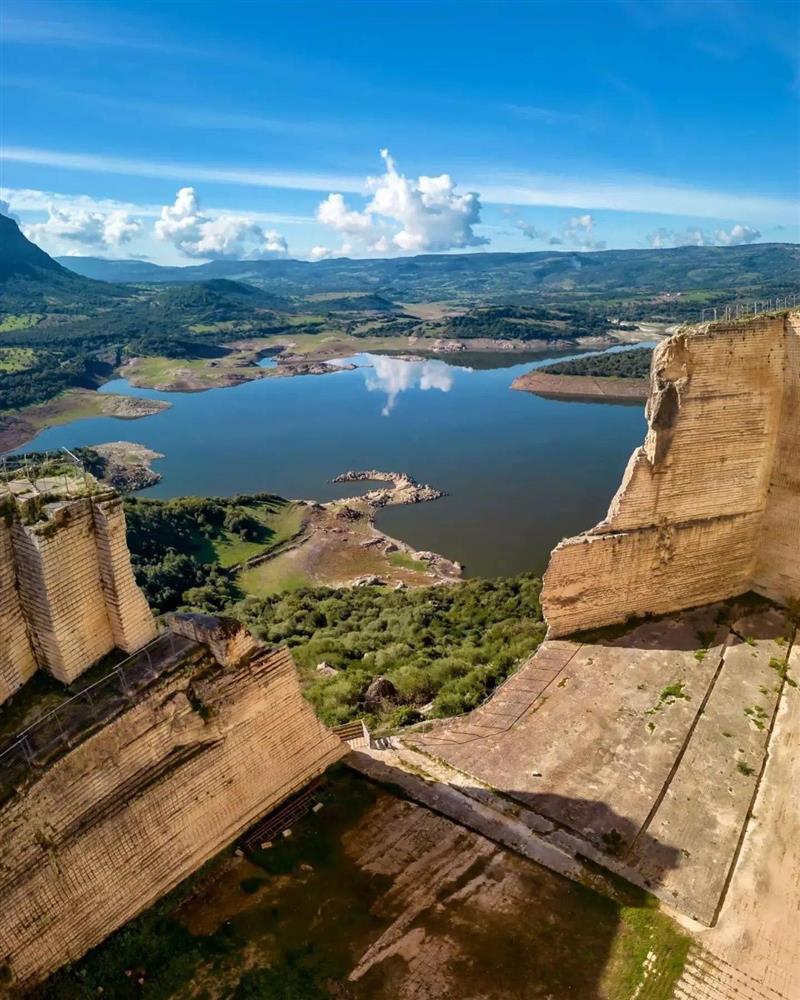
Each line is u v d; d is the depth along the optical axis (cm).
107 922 1488
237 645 1723
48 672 1584
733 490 2728
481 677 2984
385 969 1478
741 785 2031
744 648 2606
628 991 1466
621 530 2627
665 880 1731
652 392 2542
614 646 2627
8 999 1297
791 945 1584
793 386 2633
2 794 1321
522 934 1567
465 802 1955
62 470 1675
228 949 1505
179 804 1625
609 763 2105
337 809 1905
